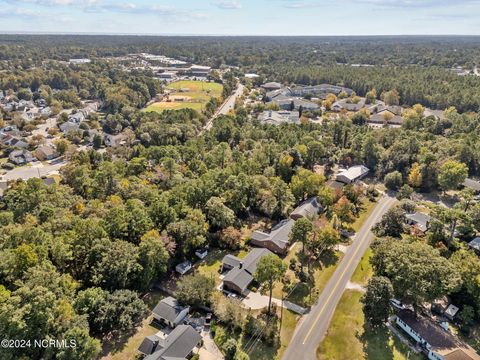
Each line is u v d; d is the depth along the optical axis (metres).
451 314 60.31
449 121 151.38
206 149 131.00
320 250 79.38
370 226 90.75
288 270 73.62
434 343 53.88
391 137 134.75
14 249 60.53
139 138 152.62
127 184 96.00
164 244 70.62
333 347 56.16
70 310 51.88
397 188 111.50
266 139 137.25
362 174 119.88
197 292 62.72
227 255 76.19
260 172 110.44
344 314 62.47
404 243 66.44
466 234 80.44
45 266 55.94
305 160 117.81
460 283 58.75
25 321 47.12
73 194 99.88
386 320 59.88
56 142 148.62
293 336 58.31
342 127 140.38
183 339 54.16
